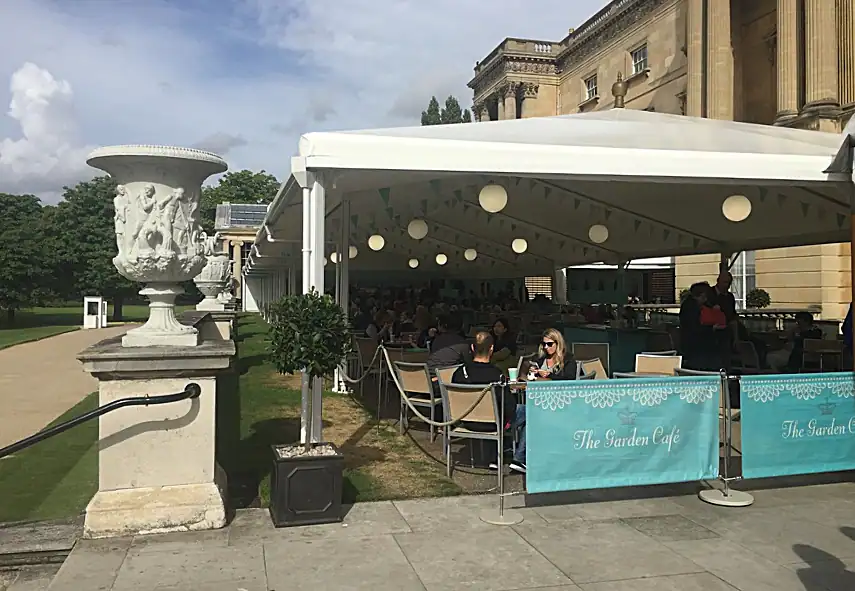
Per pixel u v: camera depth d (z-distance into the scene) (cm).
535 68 4103
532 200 991
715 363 837
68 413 918
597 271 2659
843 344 850
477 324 1627
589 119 825
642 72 3042
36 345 2061
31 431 802
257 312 4406
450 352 734
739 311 1873
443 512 482
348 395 1008
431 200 888
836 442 526
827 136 818
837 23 1816
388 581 367
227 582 363
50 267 3412
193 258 459
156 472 443
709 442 500
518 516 469
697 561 398
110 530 426
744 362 954
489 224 1294
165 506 436
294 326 472
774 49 2216
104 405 424
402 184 682
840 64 1803
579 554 407
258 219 4688
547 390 462
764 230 1178
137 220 442
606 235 1120
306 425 516
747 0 2331
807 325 977
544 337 622
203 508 442
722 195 907
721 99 2347
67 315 4206
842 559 402
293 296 488
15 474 612
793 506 502
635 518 473
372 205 962
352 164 538
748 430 506
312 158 534
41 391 1123
